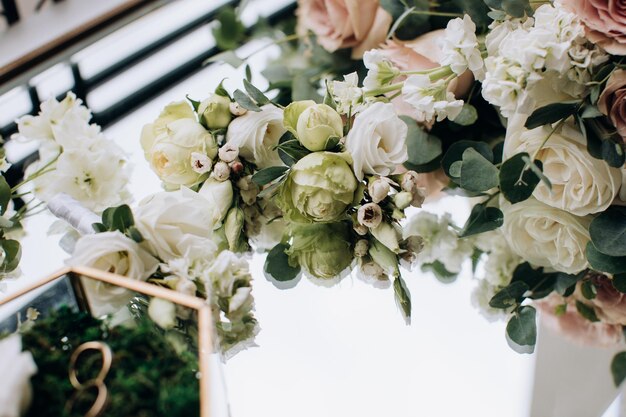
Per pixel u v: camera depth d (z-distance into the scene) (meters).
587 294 0.95
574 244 0.89
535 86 0.79
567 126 0.84
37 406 0.54
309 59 1.27
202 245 0.74
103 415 0.54
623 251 0.82
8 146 1.12
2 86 1.12
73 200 0.87
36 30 1.24
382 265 0.87
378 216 0.80
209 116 0.86
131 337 0.60
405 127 0.81
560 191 0.86
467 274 0.98
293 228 0.95
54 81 1.21
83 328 0.62
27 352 0.57
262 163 0.89
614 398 0.85
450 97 0.85
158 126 0.89
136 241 0.72
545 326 0.92
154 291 0.64
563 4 0.79
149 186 1.01
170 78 1.32
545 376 0.87
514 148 0.87
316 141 0.80
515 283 0.92
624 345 0.91
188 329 0.61
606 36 0.77
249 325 0.82
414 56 0.98
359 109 0.85
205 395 0.56
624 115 0.80
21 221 0.97
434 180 1.09
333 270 0.90
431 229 1.04
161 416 0.55
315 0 1.16
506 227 0.94
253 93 0.86
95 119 1.22
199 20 1.43
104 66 1.28
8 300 0.64
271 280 0.92
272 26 1.45
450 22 0.84
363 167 0.81
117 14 1.26
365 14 1.10
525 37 0.78
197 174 0.87
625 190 0.85
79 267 0.66
